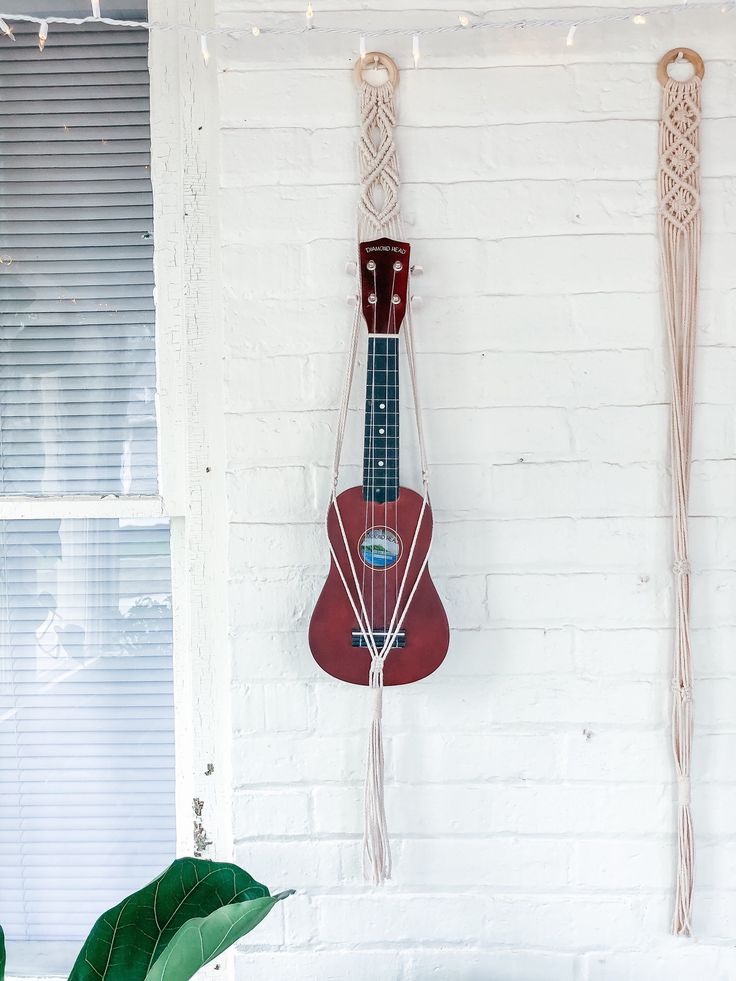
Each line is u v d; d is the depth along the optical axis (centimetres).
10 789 139
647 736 126
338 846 128
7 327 134
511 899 128
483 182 124
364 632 117
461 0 122
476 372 125
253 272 125
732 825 126
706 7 119
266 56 123
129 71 131
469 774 127
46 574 138
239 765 128
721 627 125
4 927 139
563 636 126
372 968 129
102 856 139
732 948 126
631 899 127
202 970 134
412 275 123
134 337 134
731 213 122
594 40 122
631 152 123
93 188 133
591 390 124
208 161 129
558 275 124
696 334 123
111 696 138
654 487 125
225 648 133
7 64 132
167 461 133
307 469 126
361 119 122
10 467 136
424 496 125
